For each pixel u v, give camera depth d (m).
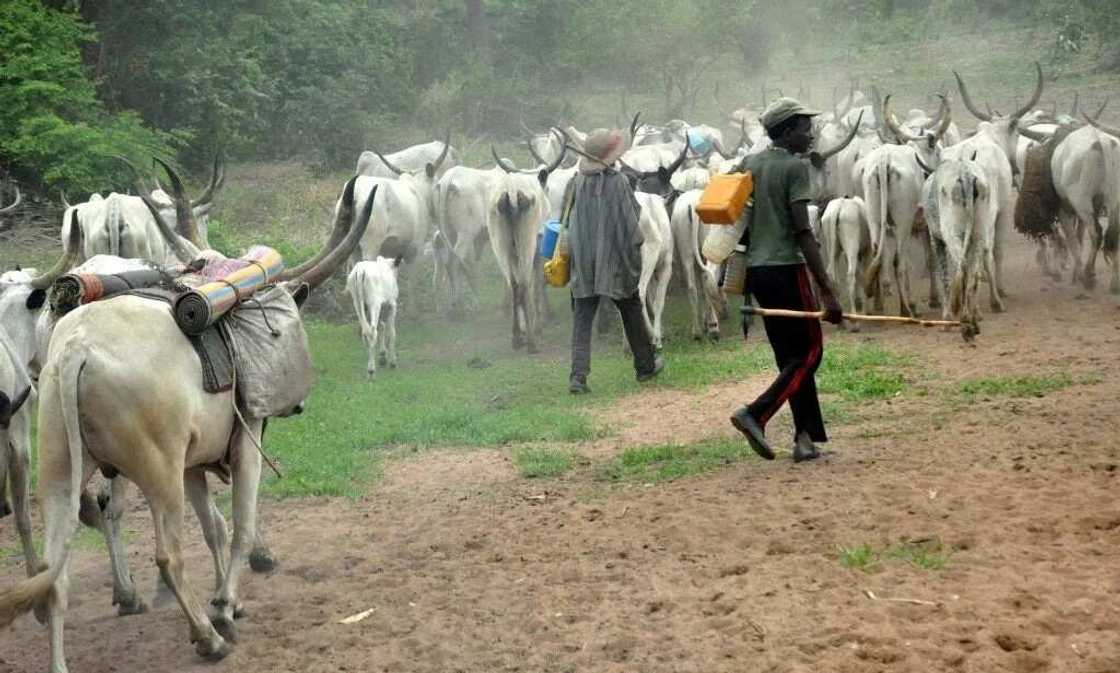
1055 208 15.17
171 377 5.68
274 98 30.42
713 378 12.29
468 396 12.59
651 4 35.72
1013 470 7.50
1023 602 5.47
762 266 8.05
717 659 5.25
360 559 7.38
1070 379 10.16
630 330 12.47
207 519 6.55
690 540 6.88
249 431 6.15
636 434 10.29
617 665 5.36
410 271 17.69
